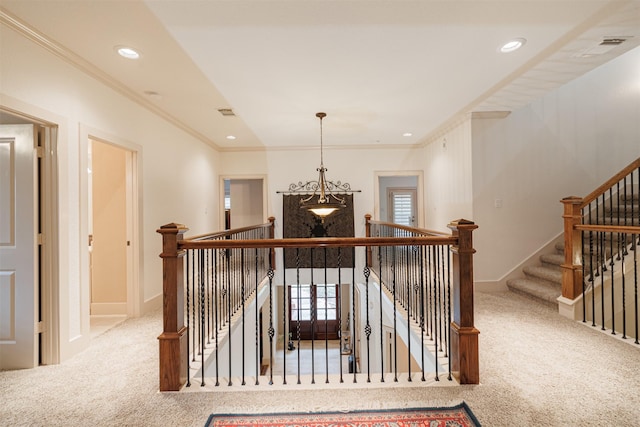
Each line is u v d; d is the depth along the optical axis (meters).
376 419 1.67
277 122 4.46
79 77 2.61
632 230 2.44
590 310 3.05
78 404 1.81
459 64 2.75
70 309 2.49
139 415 1.71
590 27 2.22
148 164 3.66
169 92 3.31
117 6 1.94
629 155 4.23
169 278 1.94
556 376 2.03
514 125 4.16
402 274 3.58
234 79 3.01
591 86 4.23
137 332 3.00
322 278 6.12
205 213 5.45
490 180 4.16
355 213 6.11
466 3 1.97
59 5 1.92
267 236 5.75
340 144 5.99
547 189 4.21
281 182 6.15
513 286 4.07
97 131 2.82
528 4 1.98
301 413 1.72
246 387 1.98
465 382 1.96
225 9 1.99
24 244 2.31
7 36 2.02
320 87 3.22
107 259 3.64
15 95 2.07
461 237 1.99
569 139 4.22
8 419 1.67
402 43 2.42
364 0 1.93
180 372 1.96
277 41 2.37
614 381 1.96
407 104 3.75
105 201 3.65
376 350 5.05
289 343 8.00
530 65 2.78
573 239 3.11
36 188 2.35
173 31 2.21
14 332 2.29
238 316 3.30
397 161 6.09
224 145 5.96
